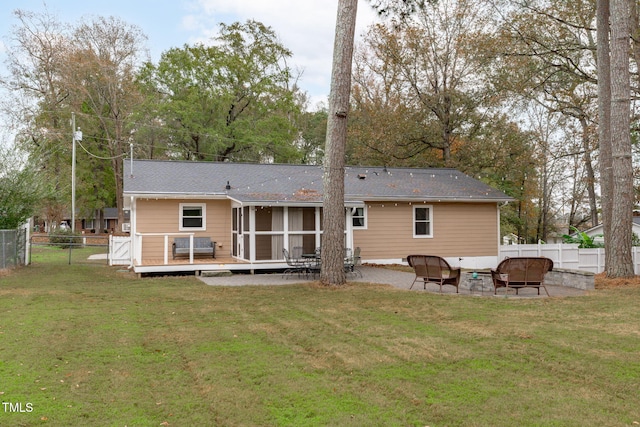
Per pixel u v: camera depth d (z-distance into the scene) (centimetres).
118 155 3866
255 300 1026
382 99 3541
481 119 2820
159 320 818
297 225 1611
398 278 1466
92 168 4250
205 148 3672
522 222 3616
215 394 467
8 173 1728
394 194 1922
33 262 2042
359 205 1634
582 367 550
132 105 3712
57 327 754
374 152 2981
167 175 1808
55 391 474
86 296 1084
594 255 2036
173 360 582
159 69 3609
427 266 1193
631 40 1814
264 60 3888
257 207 1587
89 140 4041
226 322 802
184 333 720
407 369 546
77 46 3628
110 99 3775
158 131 3647
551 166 3175
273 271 1620
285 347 643
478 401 449
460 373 532
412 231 1991
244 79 3762
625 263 1395
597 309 918
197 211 1762
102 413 422
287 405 440
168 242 1719
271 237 1591
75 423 400
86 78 3712
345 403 445
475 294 1129
